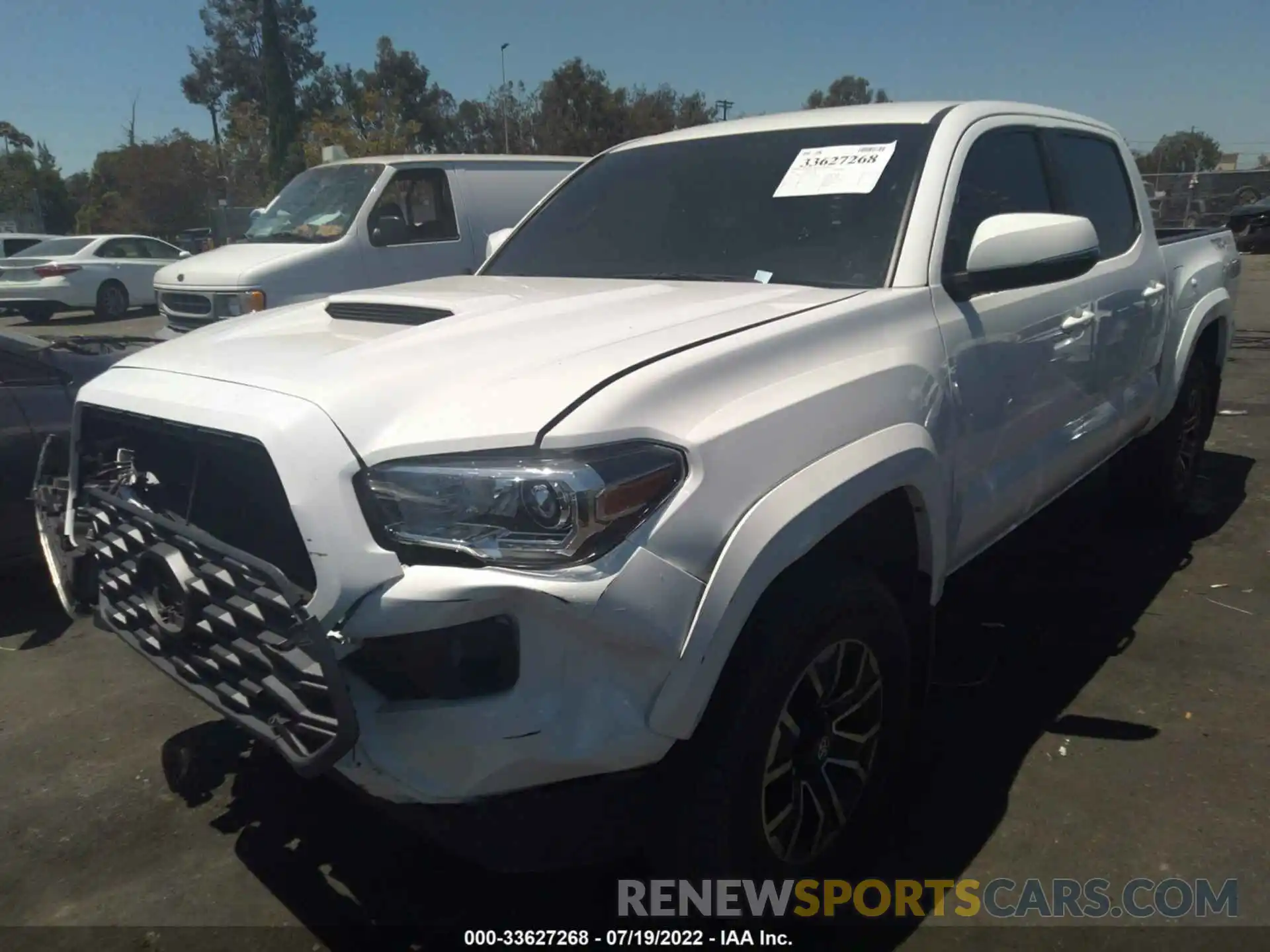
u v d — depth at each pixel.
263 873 2.65
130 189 44.84
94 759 3.21
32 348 4.37
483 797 1.85
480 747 1.79
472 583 1.75
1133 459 4.73
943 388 2.60
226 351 2.33
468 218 8.76
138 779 3.09
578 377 1.94
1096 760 3.04
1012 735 3.19
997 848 2.66
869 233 2.85
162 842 2.79
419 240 8.48
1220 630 3.89
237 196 43.00
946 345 2.66
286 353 2.22
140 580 2.30
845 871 2.52
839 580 2.25
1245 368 9.31
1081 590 4.30
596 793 1.94
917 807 2.83
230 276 7.57
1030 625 3.96
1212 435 6.96
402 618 1.78
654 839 2.11
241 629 2.01
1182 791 2.88
